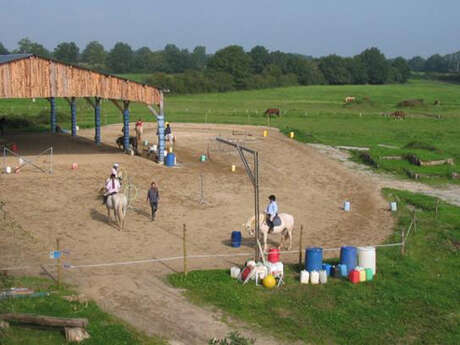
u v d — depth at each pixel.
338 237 25.44
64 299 16.86
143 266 20.67
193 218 27.67
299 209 30.52
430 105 99.75
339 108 96.19
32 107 82.62
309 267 20.11
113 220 26.50
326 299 18.36
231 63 154.25
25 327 15.10
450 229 26.78
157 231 25.23
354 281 19.69
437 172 40.31
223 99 120.00
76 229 24.92
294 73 177.75
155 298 17.78
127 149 42.72
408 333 16.42
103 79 36.94
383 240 24.98
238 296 18.19
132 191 32.09
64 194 30.41
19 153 41.47
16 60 32.53
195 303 17.58
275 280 19.48
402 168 42.00
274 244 24.31
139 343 14.66
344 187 36.44
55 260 20.89
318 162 44.44
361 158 46.28
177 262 21.30
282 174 39.59
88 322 15.36
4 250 21.73
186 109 90.00
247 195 33.03
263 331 16.05
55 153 41.88
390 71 189.62
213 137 55.06
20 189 30.77
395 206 30.33
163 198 31.11
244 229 26.20
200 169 39.31
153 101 39.28
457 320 17.25
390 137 59.59
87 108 83.06
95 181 33.44
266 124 68.88
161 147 39.69
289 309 17.55
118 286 18.58
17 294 16.78
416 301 18.39
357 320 17.03
